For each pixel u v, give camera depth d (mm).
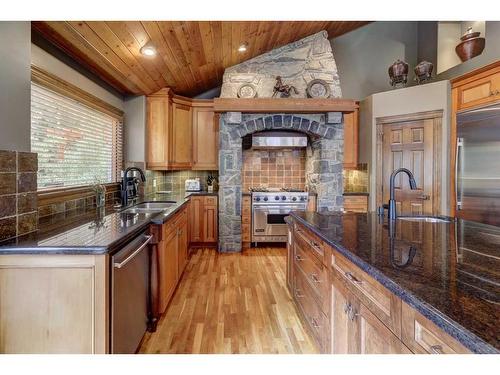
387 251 1334
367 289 1209
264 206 4922
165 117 4352
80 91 2805
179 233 3186
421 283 952
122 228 1867
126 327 1734
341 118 4508
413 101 4391
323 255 1801
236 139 4590
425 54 5152
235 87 4648
